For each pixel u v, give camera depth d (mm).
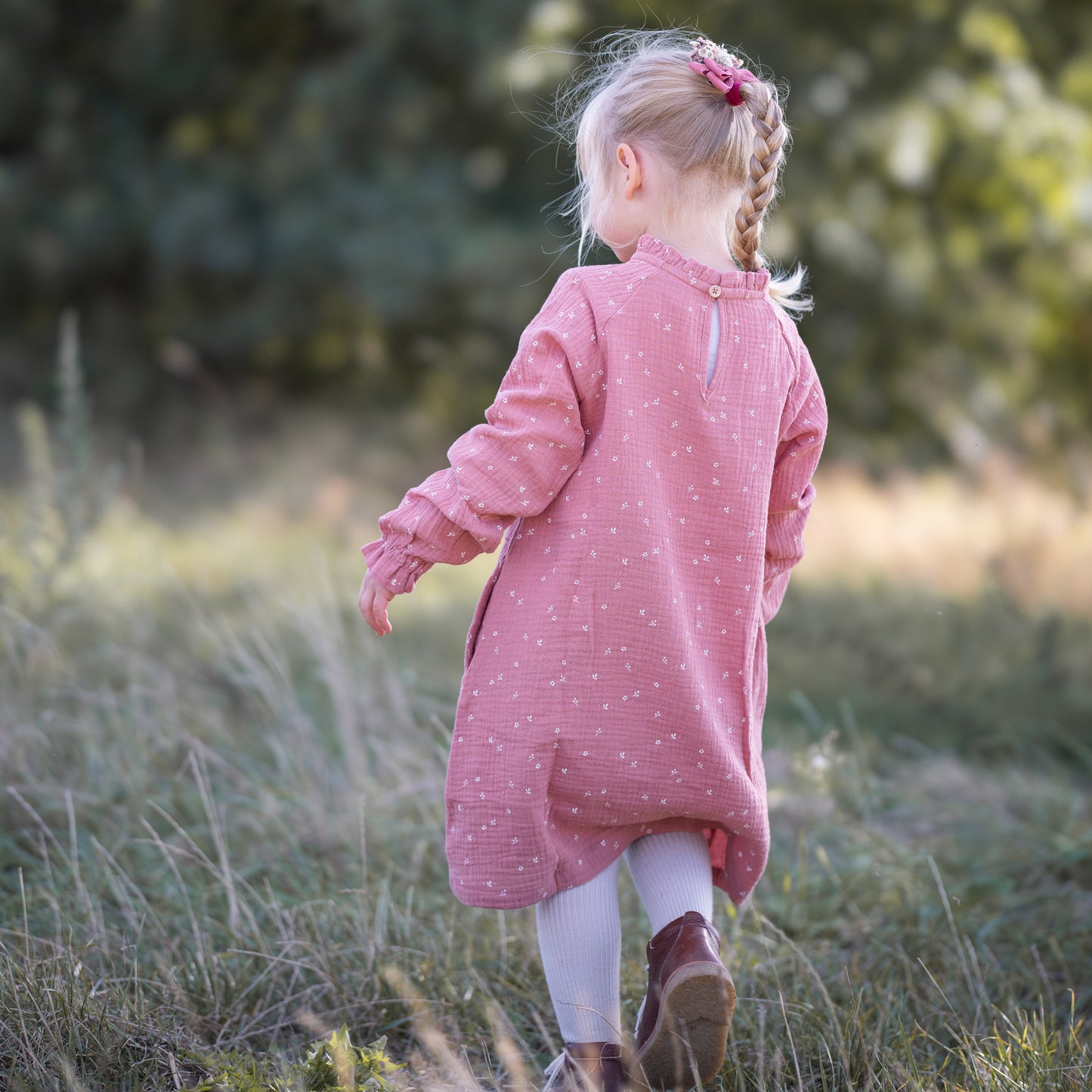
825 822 5395
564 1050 3314
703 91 3396
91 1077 3250
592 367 3184
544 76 17250
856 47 18578
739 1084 3352
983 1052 3537
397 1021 3719
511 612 3248
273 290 20016
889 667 7984
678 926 3195
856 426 20047
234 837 4977
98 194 20125
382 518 3219
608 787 3184
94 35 20516
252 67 20609
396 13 18047
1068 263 20250
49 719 5410
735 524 3266
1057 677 7582
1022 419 18359
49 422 19391
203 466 17250
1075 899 4719
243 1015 3723
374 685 6539
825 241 18094
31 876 4570
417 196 18844
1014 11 19547
